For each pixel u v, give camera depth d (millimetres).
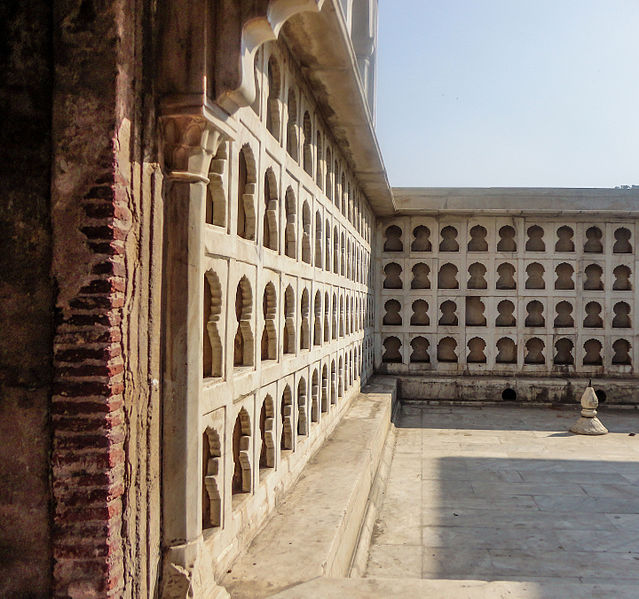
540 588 3051
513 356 11922
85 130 2189
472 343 12102
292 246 4758
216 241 2922
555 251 11828
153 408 2422
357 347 9125
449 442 8430
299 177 4840
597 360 11867
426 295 11922
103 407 2158
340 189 7160
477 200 11477
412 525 5273
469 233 11906
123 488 2256
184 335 2496
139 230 2342
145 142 2365
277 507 4051
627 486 6355
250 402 3566
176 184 2514
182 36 2430
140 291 2346
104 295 2168
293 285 4730
